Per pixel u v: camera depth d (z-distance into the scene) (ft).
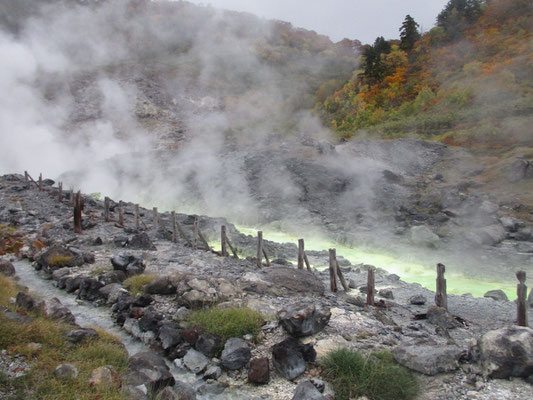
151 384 17.93
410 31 261.65
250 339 23.49
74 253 42.47
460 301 34.71
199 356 22.45
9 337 18.28
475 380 19.49
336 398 18.93
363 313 28.37
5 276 34.60
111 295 31.17
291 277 33.65
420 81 211.82
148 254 44.21
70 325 22.68
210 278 30.89
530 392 18.54
